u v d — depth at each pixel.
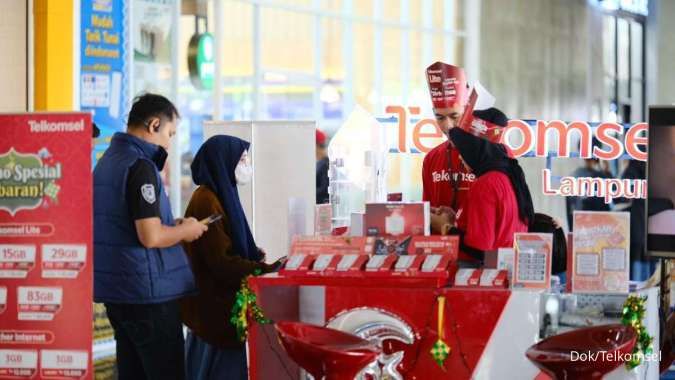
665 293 5.88
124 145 5.72
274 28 13.09
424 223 5.50
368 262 5.29
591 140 8.71
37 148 5.26
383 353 5.26
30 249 5.29
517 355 5.13
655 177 5.81
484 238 6.14
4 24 8.02
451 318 5.18
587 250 5.15
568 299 5.09
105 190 5.68
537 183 17.52
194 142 11.33
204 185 6.13
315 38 14.04
